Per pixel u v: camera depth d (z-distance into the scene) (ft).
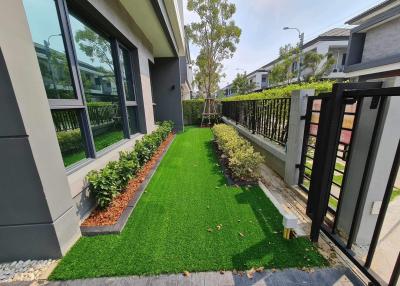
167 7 15.96
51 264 5.87
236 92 101.40
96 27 10.77
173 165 14.87
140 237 6.88
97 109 10.84
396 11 32.50
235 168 11.28
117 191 8.91
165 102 29.27
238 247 6.26
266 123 14.65
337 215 6.00
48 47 6.95
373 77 39.09
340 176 10.99
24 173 5.28
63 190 6.29
